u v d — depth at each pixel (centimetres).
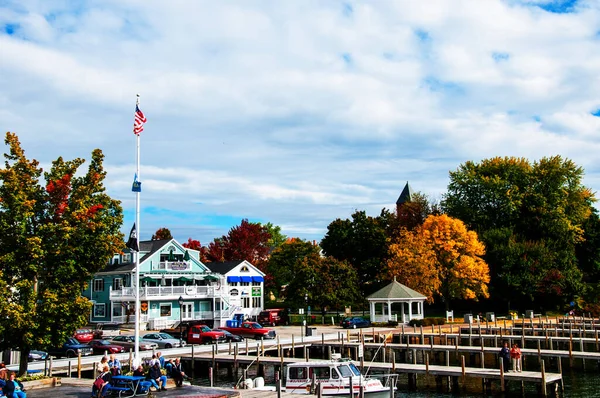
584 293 8900
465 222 9469
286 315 8025
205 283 7950
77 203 3262
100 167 3456
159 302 7275
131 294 7081
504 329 6353
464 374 3675
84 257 3297
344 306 8200
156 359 2994
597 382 3912
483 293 8069
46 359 3956
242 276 8269
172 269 7562
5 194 3112
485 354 5269
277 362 4216
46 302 3081
